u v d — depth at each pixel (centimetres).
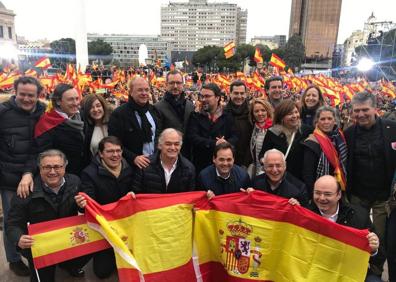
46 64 2008
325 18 11950
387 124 429
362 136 438
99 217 390
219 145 436
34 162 429
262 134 531
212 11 14538
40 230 382
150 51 12875
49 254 386
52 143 454
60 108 462
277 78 627
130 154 471
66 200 409
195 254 421
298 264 384
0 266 471
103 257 442
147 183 438
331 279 371
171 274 408
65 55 8338
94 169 434
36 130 437
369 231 378
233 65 7575
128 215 405
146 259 401
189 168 449
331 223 368
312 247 378
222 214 411
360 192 450
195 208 417
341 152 447
